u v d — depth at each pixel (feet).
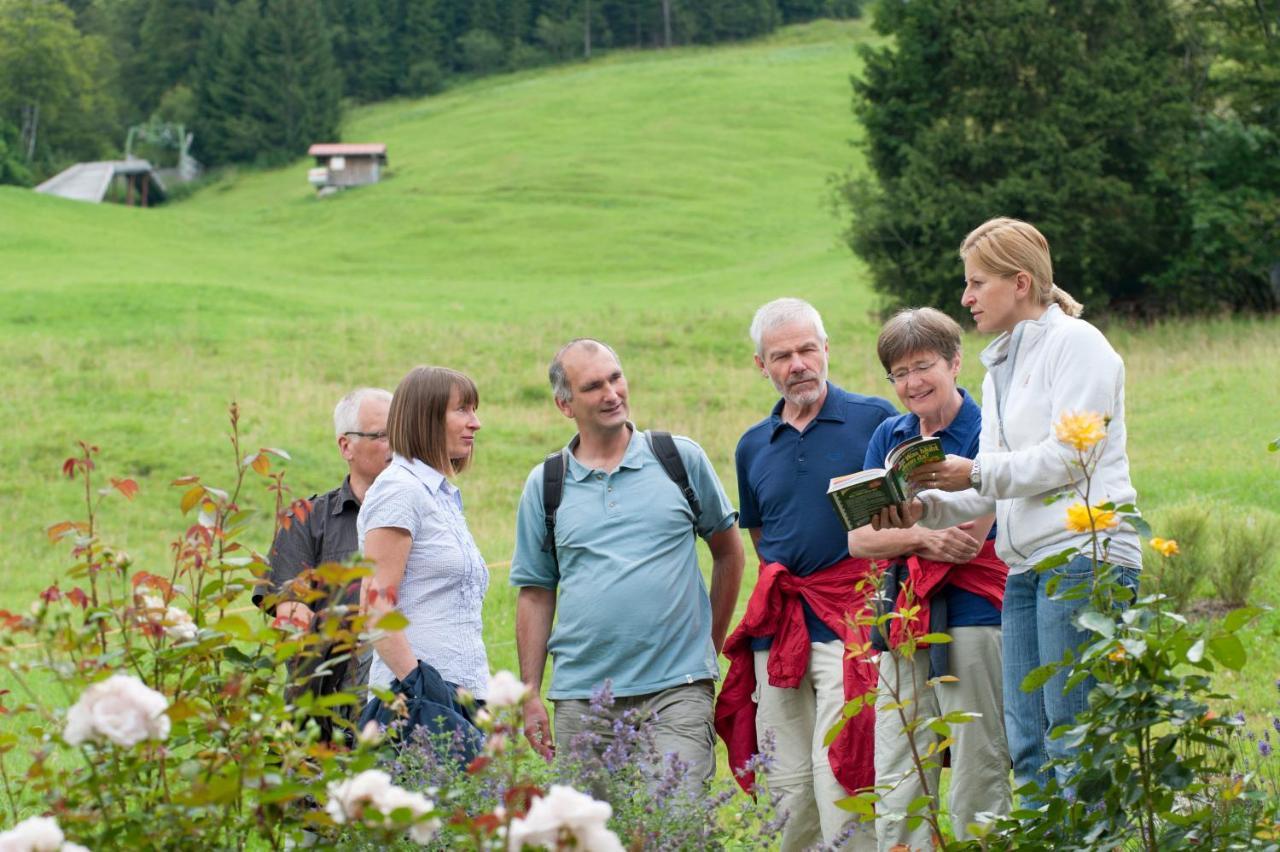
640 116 282.56
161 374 88.53
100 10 430.20
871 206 109.29
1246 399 66.69
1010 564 14.51
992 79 106.93
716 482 17.46
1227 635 10.18
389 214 213.87
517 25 420.36
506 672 9.07
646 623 16.35
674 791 11.59
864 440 17.02
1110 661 10.67
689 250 178.09
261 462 11.58
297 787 9.08
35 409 79.20
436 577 15.40
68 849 8.21
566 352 17.04
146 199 318.65
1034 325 14.47
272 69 340.39
